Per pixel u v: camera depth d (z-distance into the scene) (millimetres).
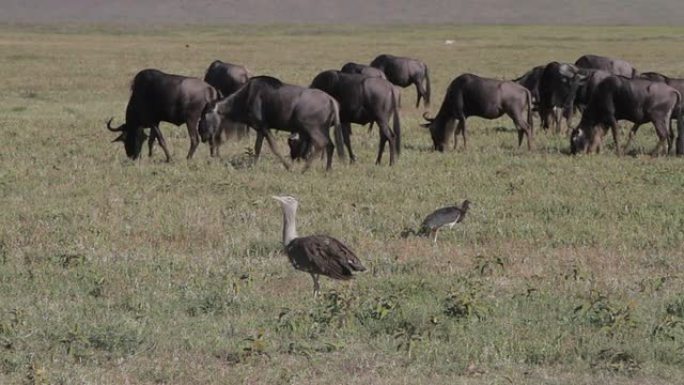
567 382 18688
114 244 29047
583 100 55375
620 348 20375
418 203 35344
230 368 19109
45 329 21078
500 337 20922
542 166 44000
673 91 47219
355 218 32625
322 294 23547
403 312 22125
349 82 44031
